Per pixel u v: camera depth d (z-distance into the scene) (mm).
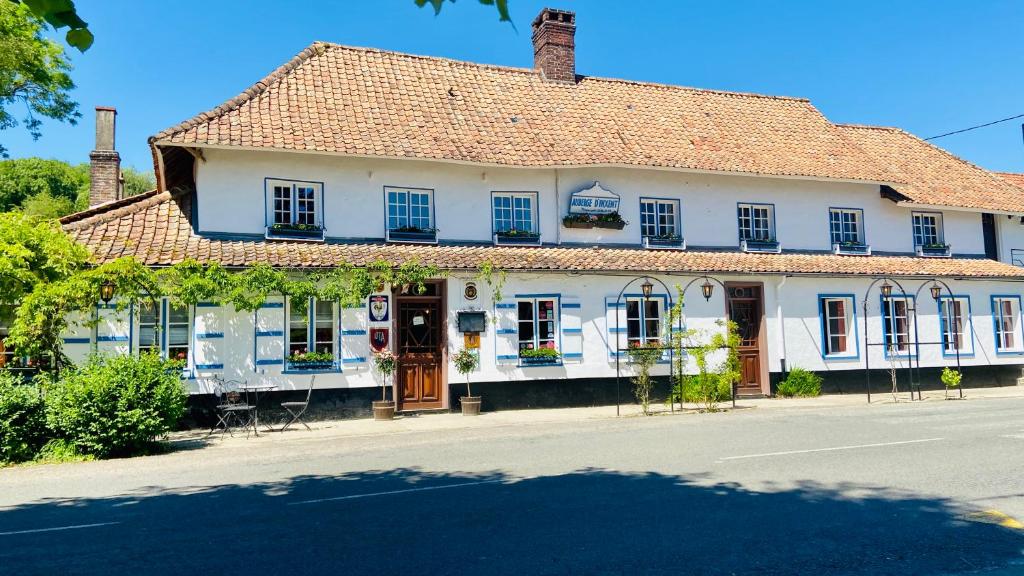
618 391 15914
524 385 16781
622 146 18547
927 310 20859
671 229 19281
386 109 17672
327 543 6020
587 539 5980
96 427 10781
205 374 14320
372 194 16641
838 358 19781
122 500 8008
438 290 16516
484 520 6660
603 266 17094
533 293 17047
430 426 14078
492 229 17594
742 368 19062
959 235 22609
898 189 21766
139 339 14086
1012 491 7547
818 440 11141
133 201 17031
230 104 16172
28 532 6645
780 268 18812
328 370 15266
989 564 5324
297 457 10734
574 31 21641
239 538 6242
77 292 12141
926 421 13383
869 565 5309
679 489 7801
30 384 11438
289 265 14531
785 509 6895
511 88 20250
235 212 15547
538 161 17109
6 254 11797
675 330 17344
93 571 5410
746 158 19609
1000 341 21844
